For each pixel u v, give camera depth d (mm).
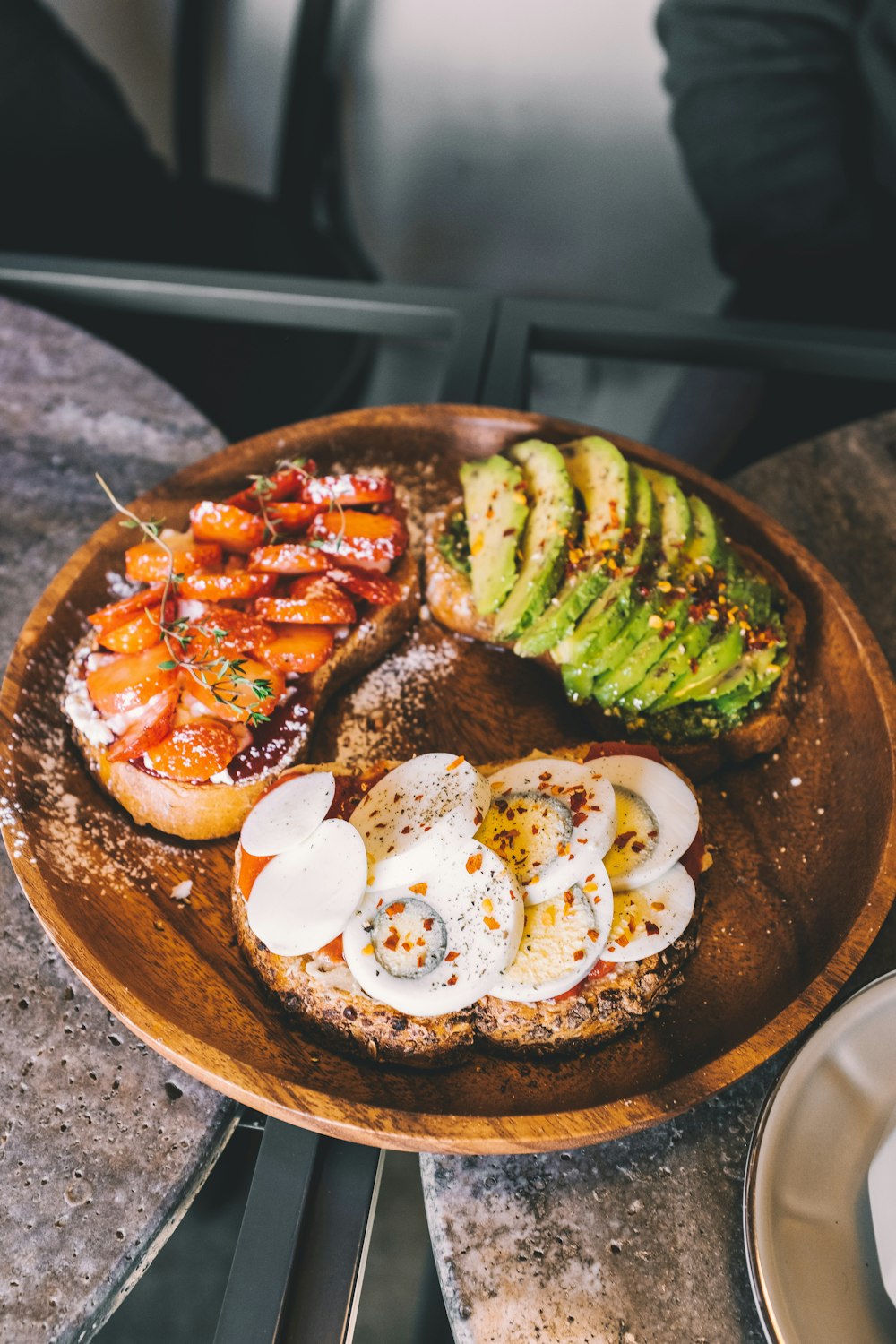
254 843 420
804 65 700
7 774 452
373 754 483
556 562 476
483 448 552
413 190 1040
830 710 493
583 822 421
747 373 746
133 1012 400
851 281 759
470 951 399
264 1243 392
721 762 482
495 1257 396
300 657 462
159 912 443
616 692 469
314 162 859
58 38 782
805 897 456
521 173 1014
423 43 934
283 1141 407
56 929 415
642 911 421
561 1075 413
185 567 471
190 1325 443
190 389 732
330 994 408
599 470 508
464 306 608
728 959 441
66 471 577
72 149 800
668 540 494
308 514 489
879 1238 376
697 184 770
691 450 750
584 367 998
